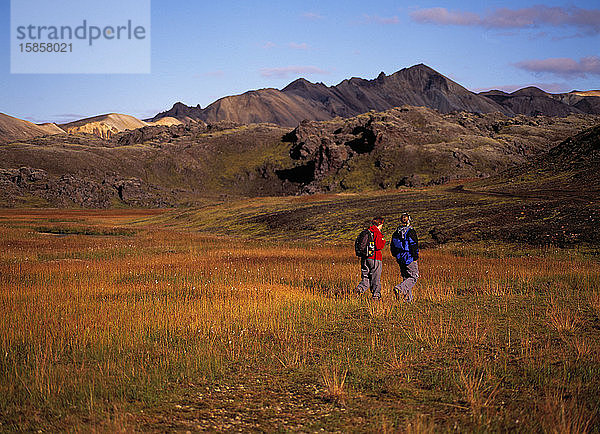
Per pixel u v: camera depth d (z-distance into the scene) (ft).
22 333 25.39
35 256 80.53
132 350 23.21
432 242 111.24
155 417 15.70
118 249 100.32
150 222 287.28
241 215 239.91
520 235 98.73
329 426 14.88
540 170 238.27
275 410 16.31
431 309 32.35
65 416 15.67
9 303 33.78
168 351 23.16
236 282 46.91
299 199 289.74
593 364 19.60
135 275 53.01
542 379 18.22
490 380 18.40
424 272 53.98
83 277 51.42
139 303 33.58
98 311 31.32
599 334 24.50
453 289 39.81
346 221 169.37
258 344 24.54
